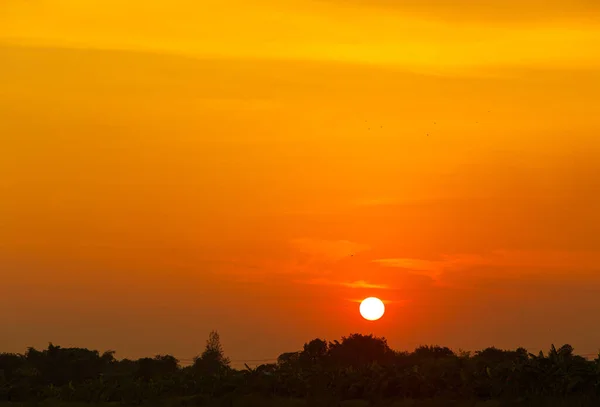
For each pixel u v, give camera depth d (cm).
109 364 18388
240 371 12088
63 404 11844
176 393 11956
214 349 18738
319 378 10306
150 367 15275
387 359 15088
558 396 7850
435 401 8538
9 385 13575
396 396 9394
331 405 9162
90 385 12812
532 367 8275
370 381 9700
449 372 9256
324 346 15812
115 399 12375
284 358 15712
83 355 16900
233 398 10356
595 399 7519
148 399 11638
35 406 11862
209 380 11738
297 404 9619
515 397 8106
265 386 10775
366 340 15525
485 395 8669
